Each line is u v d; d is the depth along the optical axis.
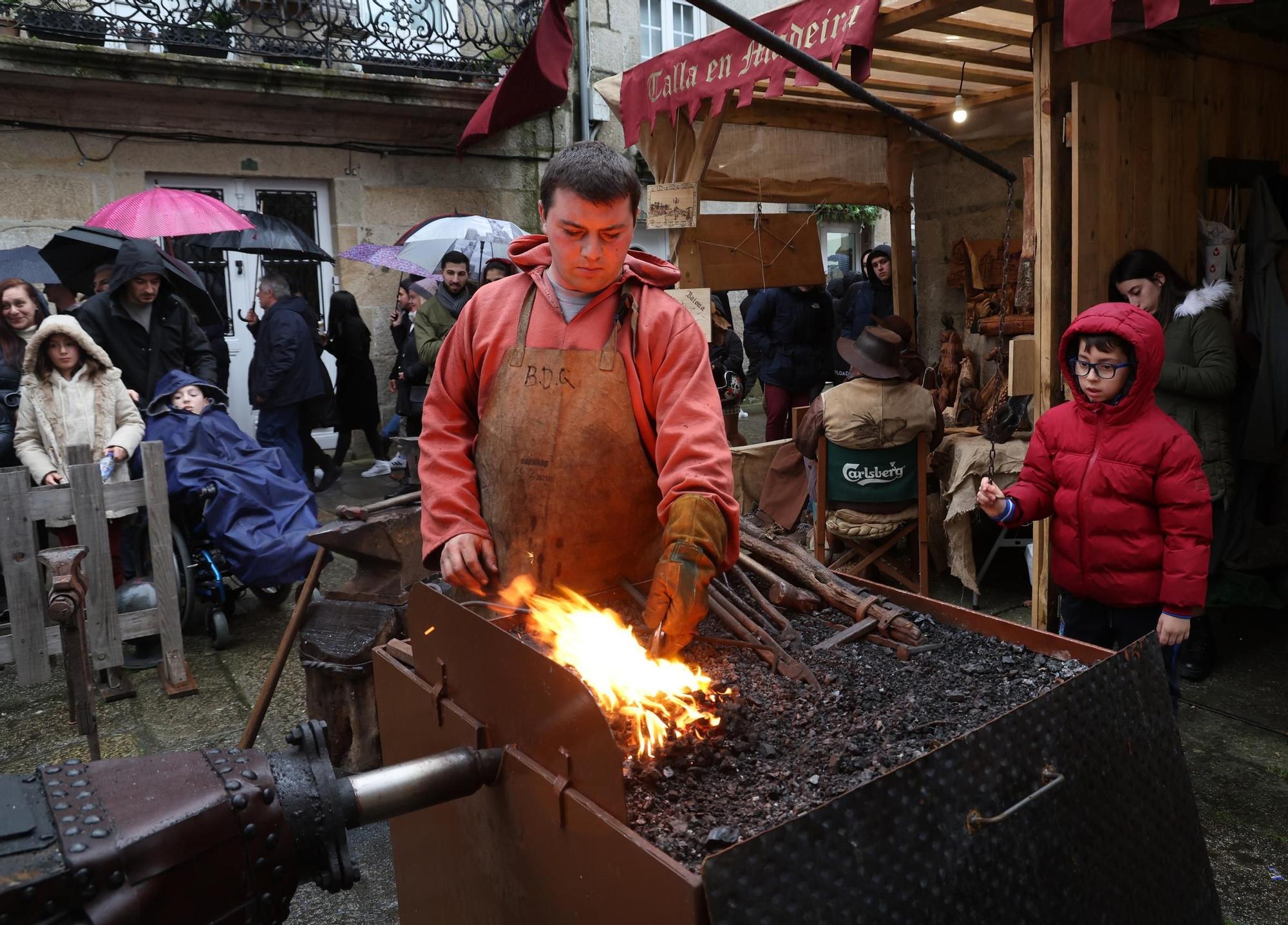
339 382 7.76
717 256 5.17
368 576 2.95
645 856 1.06
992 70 4.64
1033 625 3.47
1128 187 3.38
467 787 1.31
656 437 1.55
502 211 9.20
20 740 3.26
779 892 1.02
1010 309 4.88
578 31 9.20
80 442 3.97
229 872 1.02
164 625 3.63
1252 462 3.76
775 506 4.43
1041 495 2.53
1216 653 3.61
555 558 1.58
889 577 4.42
